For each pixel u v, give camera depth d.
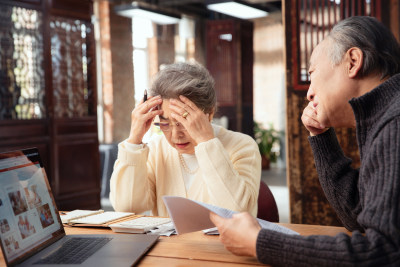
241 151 1.67
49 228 1.27
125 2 8.65
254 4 7.34
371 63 1.06
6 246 1.04
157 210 1.82
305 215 3.16
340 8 3.12
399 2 3.04
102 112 8.30
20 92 4.66
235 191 1.45
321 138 1.36
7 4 4.46
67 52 5.21
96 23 8.24
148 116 1.60
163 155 1.78
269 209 1.82
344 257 0.89
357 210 1.26
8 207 1.09
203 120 1.49
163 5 9.79
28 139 4.66
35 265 1.07
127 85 8.74
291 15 3.11
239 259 1.13
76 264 1.07
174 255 1.17
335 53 1.10
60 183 5.01
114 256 1.13
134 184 1.67
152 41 9.46
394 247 0.87
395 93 1.00
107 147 6.57
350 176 1.32
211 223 1.22
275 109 11.94
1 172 1.11
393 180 0.90
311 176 3.14
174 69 1.57
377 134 0.98
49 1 4.88
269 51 11.85
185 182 1.73
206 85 1.55
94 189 5.46
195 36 10.65
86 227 1.50
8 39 4.54
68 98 5.23
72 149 5.18
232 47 9.07
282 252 0.96
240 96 9.19
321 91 1.13
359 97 1.03
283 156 9.95
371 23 1.09
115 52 8.44
